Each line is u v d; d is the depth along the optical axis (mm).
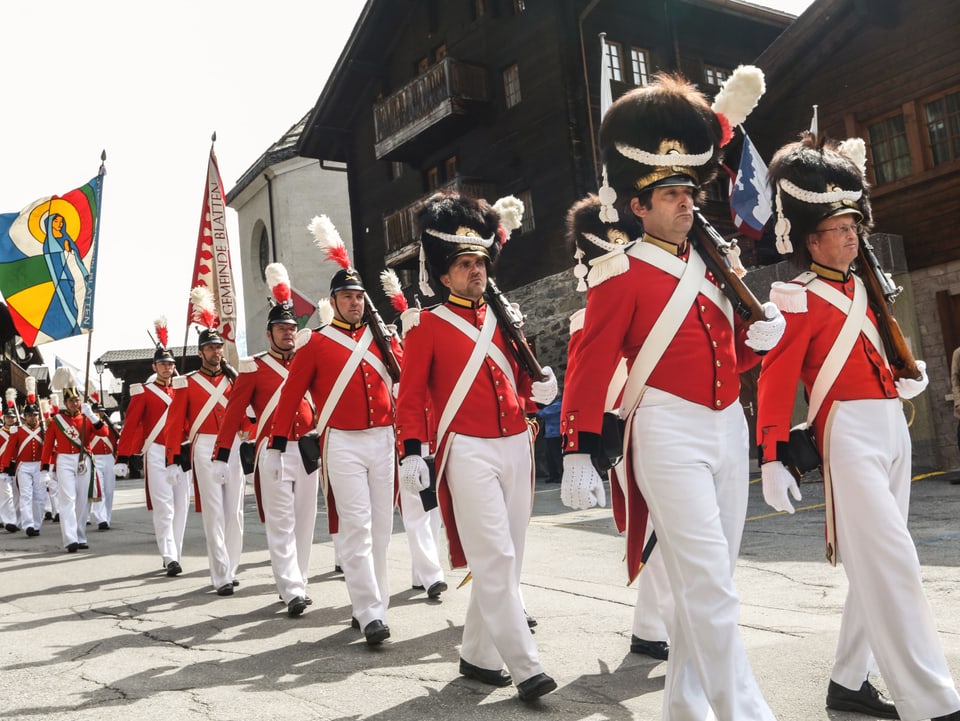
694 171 3090
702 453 2932
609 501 10820
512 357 4242
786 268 12688
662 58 19297
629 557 3031
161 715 3764
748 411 13648
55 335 10203
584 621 5090
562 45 18281
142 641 5148
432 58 22031
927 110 13234
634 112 3064
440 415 4102
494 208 4367
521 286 18969
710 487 2914
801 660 4035
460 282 4199
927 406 13016
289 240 29812
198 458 6930
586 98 17938
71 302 10227
